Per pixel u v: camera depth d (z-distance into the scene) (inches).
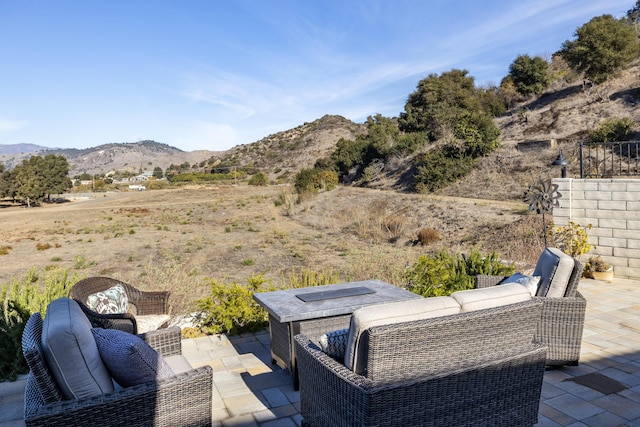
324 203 1038.4
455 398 92.1
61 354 82.5
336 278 235.3
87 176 3737.7
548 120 935.0
